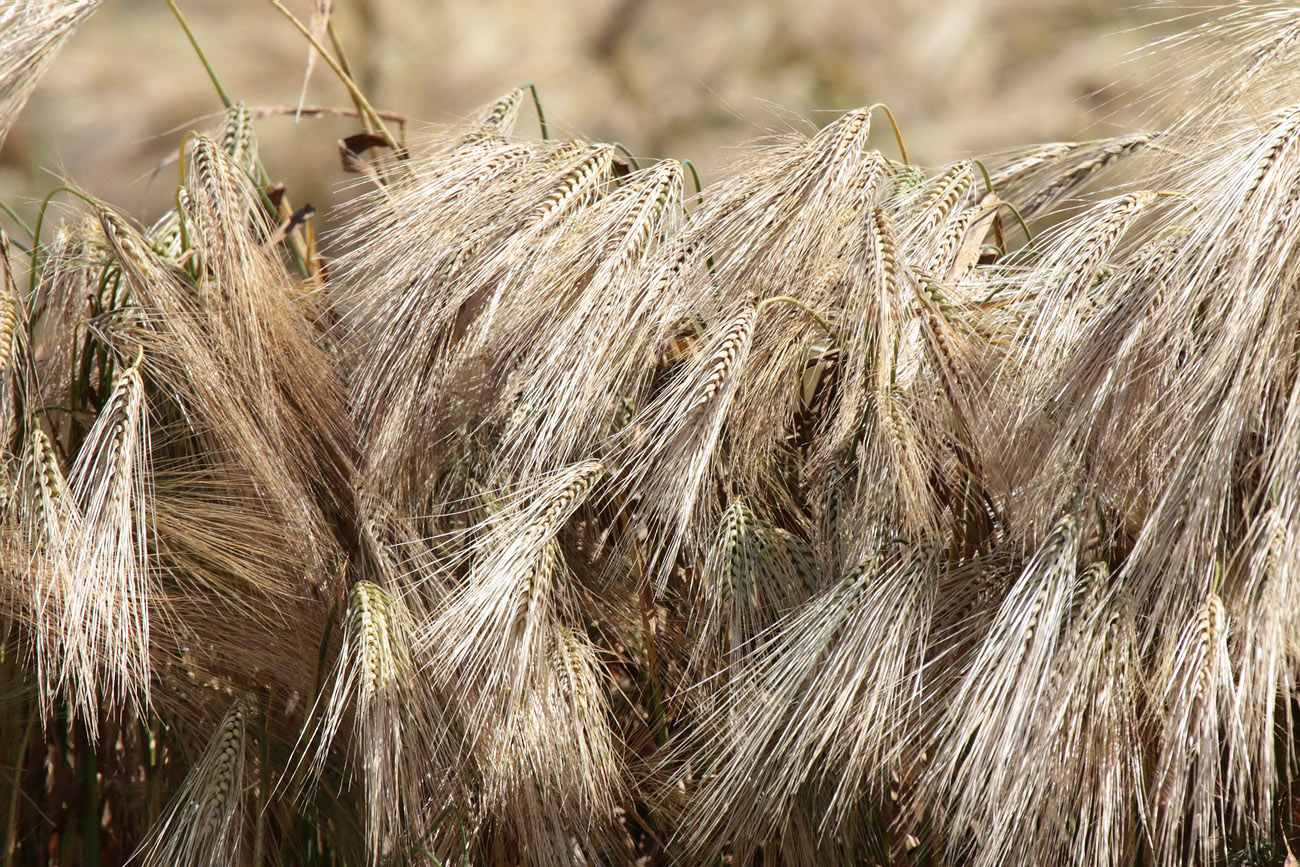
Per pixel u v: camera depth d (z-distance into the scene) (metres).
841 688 2.88
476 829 2.96
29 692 2.99
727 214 2.95
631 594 3.01
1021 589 2.86
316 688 2.97
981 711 2.84
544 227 2.94
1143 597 2.87
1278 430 2.86
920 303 2.87
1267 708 2.85
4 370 2.93
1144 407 2.86
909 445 2.86
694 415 2.88
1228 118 2.99
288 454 2.96
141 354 2.94
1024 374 2.87
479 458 3.00
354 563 2.99
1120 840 2.87
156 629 2.96
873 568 2.89
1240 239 2.84
